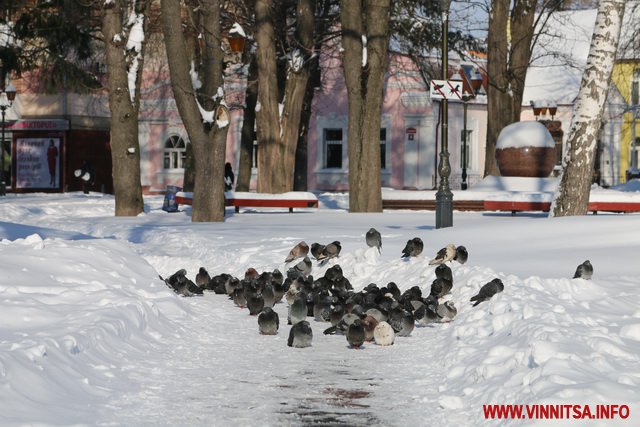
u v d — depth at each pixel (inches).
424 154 2721.5
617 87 3048.7
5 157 2787.9
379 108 1502.2
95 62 2461.9
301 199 1553.9
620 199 1414.9
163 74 2903.5
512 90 1808.6
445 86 1061.1
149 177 2918.3
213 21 1357.0
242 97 2834.6
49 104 2746.1
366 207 1507.1
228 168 2534.5
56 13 2058.3
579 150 1078.4
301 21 1630.2
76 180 2765.7
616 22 1067.3
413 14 2082.9
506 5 1792.6
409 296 577.0
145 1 1483.8
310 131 2878.9
